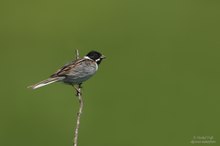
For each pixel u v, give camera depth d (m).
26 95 26.09
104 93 25.94
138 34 31.77
